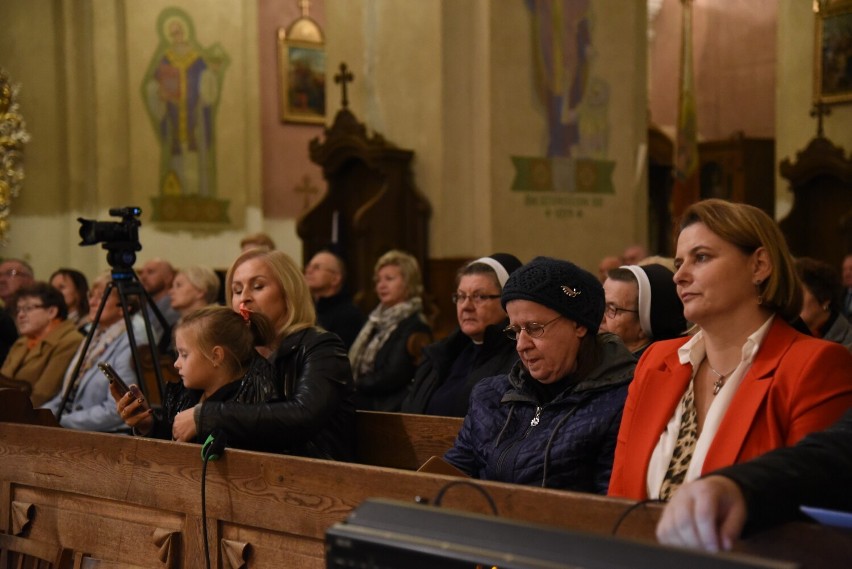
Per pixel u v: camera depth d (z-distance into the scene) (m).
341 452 3.55
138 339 5.92
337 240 8.81
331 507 2.63
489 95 8.49
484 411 3.03
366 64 9.16
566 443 2.75
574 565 1.24
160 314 4.65
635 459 2.37
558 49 8.87
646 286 3.50
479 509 2.29
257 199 13.77
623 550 1.24
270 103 14.49
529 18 8.71
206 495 2.96
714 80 15.22
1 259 12.06
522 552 1.29
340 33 9.38
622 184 9.27
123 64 12.67
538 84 8.77
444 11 8.54
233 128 13.47
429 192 8.66
